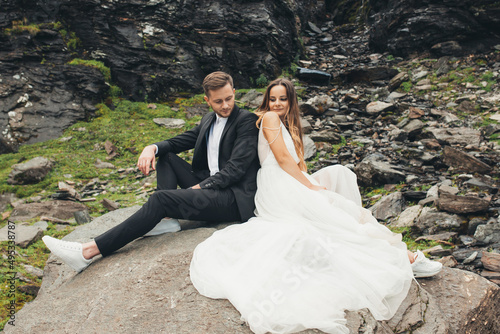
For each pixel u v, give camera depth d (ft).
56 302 8.22
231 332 6.88
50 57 34.47
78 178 25.44
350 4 57.41
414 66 39.01
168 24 38.75
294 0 50.34
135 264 8.86
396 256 8.38
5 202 22.24
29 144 29.78
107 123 32.27
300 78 41.09
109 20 37.19
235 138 10.34
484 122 27.30
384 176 20.40
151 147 10.64
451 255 13.65
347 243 8.41
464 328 8.18
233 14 39.99
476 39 38.86
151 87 37.22
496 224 14.78
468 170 20.66
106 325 7.27
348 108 33.60
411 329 7.49
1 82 31.19
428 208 16.78
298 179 9.67
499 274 12.35
